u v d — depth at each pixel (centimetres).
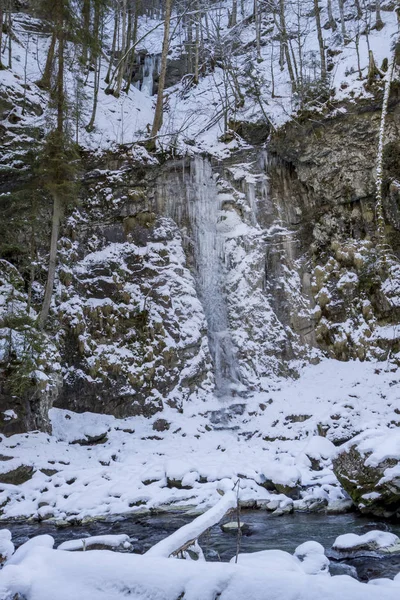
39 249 1700
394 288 1691
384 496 852
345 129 1839
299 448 1305
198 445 1432
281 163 1991
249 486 1073
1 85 1891
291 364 1764
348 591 250
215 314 1819
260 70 2636
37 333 1346
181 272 1814
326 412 1449
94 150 1909
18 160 1736
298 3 2727
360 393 1547
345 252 1823
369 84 1820
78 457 1309
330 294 1817
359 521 855
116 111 2297
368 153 1812
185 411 1602
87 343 1628
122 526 897
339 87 1905
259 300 1827
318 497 984
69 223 1784
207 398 1666
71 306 1662
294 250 1919
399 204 1767
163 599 268
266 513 948
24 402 1338
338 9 2944
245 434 1505
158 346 1670
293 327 1820
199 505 1007
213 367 1744
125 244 1825
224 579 270
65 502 1035
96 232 1831
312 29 2938
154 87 2956
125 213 1855
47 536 381
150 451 1371
